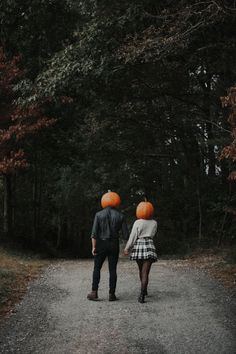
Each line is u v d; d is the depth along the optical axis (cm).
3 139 1608
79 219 3372
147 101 1916
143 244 799
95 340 592
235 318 684
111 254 809
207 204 1936
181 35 1060
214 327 639
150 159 2275
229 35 1304
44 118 1666
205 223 1984
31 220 3045
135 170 2294
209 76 1761
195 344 572
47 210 3303
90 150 2259
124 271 1145
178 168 2155
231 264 1188
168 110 1955
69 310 740
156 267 1233
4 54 1752
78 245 3850
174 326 646
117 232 810
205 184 1955
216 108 1766
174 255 1745
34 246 2488
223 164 1814
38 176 2958
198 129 2000
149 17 1282
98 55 1399
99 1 1336
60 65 1459
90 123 2106
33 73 2017
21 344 579
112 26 1330
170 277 1042
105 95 1808
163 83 1725
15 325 657
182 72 1661
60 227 3259
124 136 2127
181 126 2002
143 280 794
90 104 2052
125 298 823
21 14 1961
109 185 2494
